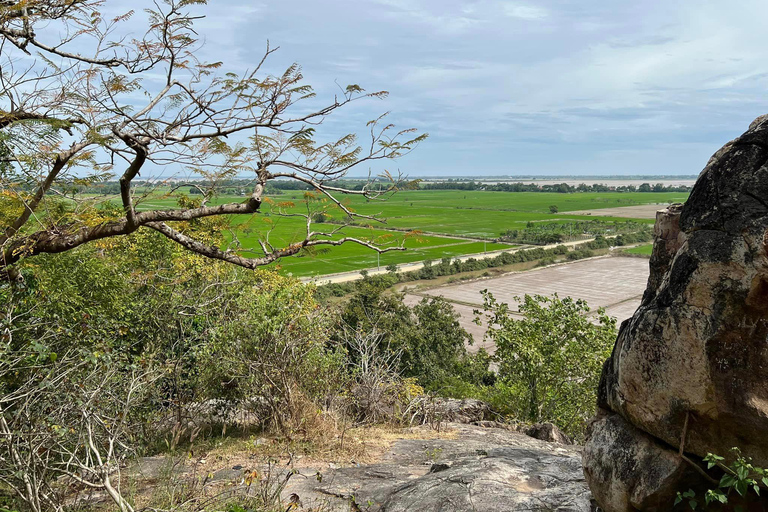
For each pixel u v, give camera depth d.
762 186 3.32
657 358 3.73
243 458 7.75
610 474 4.20
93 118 6.20
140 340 11.12
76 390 5.39
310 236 8.05
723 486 3.36
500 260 82.12
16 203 7.13
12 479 5.04
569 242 103.38
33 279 9.02
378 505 5.65
